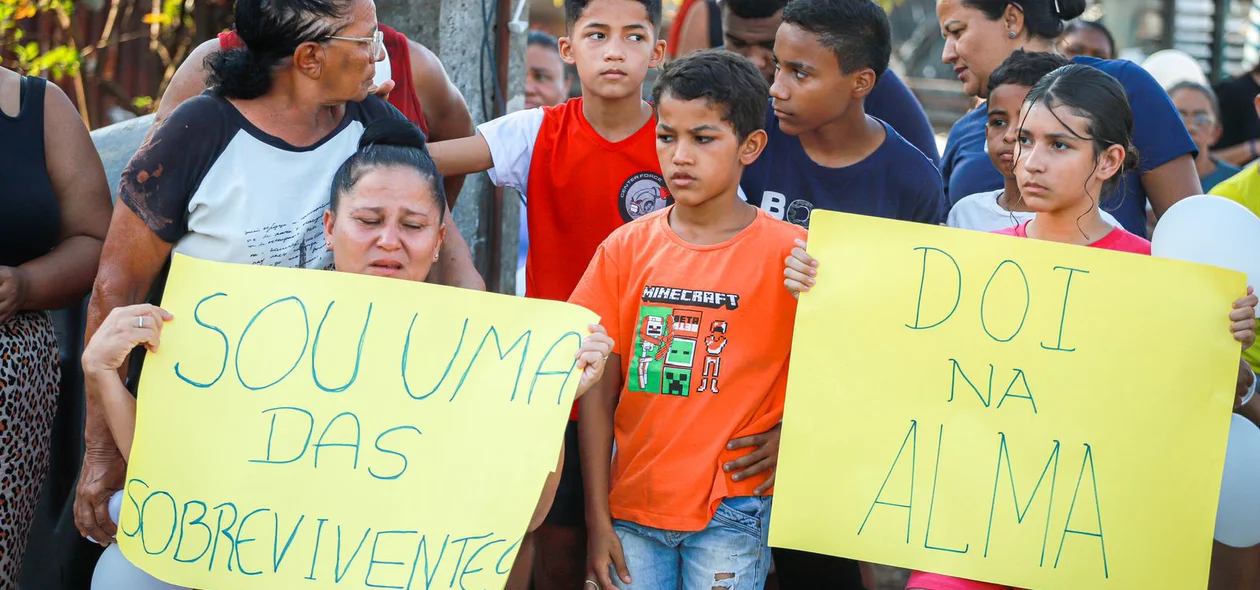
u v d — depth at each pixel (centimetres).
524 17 512
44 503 393
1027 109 323
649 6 361
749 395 312
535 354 288
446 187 395
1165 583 291
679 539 310
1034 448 296
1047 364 298
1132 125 326
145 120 442
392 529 279
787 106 367
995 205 392
